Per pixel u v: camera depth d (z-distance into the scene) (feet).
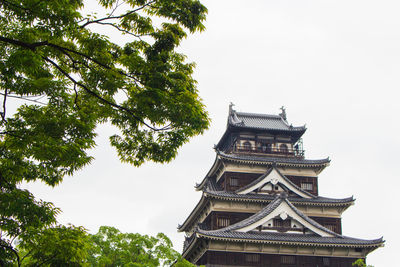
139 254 135.13
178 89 54.70
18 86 50.67
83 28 51.13
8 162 49.90
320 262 179.22
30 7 45.57
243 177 210.38
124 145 59.31
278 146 227.20
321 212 205.36
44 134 48.88
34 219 46.73
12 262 48.06
